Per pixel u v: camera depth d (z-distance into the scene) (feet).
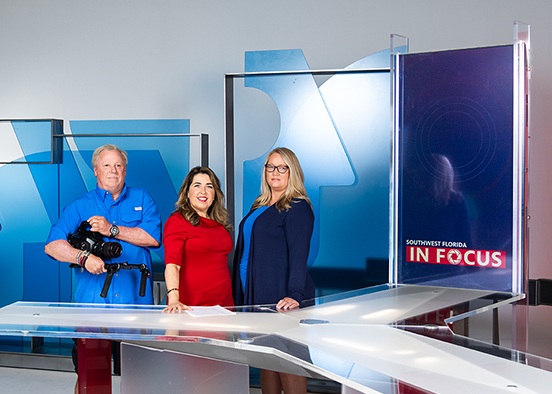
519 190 8.71
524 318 8.71
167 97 14.10
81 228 9.53
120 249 9.25
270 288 8.78
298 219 8.73
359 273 12.03
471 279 9.14
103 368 7.30
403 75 9.56
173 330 6.58
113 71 14.32
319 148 11.77
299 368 6.04
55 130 13.00
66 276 13.15
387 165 11.76
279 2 13.55
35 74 14.60
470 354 5.70
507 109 8.79
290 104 11.83
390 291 9.00
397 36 9.62
